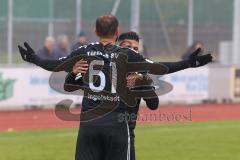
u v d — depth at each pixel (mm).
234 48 65188
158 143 35125
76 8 63344
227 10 69875
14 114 49469
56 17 62469
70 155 31031
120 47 17375
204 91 60375
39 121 45719
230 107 58094
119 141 17281
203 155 31438
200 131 40781
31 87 52281
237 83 63031
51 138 37000
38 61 17359
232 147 34062
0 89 51031
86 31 64062
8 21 59000
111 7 65562
